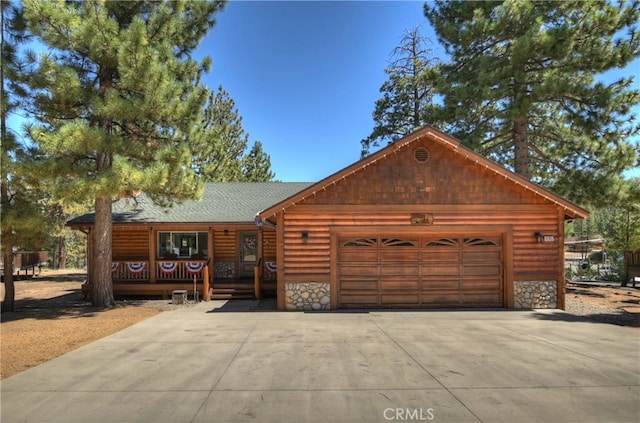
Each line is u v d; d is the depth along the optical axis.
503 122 17.23
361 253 12.48
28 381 5.96
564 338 8.55
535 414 4.83
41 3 10.27
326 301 12.26
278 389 5.62
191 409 4.98
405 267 12.52
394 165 12.48
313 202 12.39
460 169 12.52
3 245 12.05
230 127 30.27
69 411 4.93
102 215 13.37
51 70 10.79
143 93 11.92
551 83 14.32
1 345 8.13
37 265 26.09
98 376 6.16
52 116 11.95
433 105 18.08
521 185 12.37
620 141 15.39
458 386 5.72
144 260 16.31
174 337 8.71
